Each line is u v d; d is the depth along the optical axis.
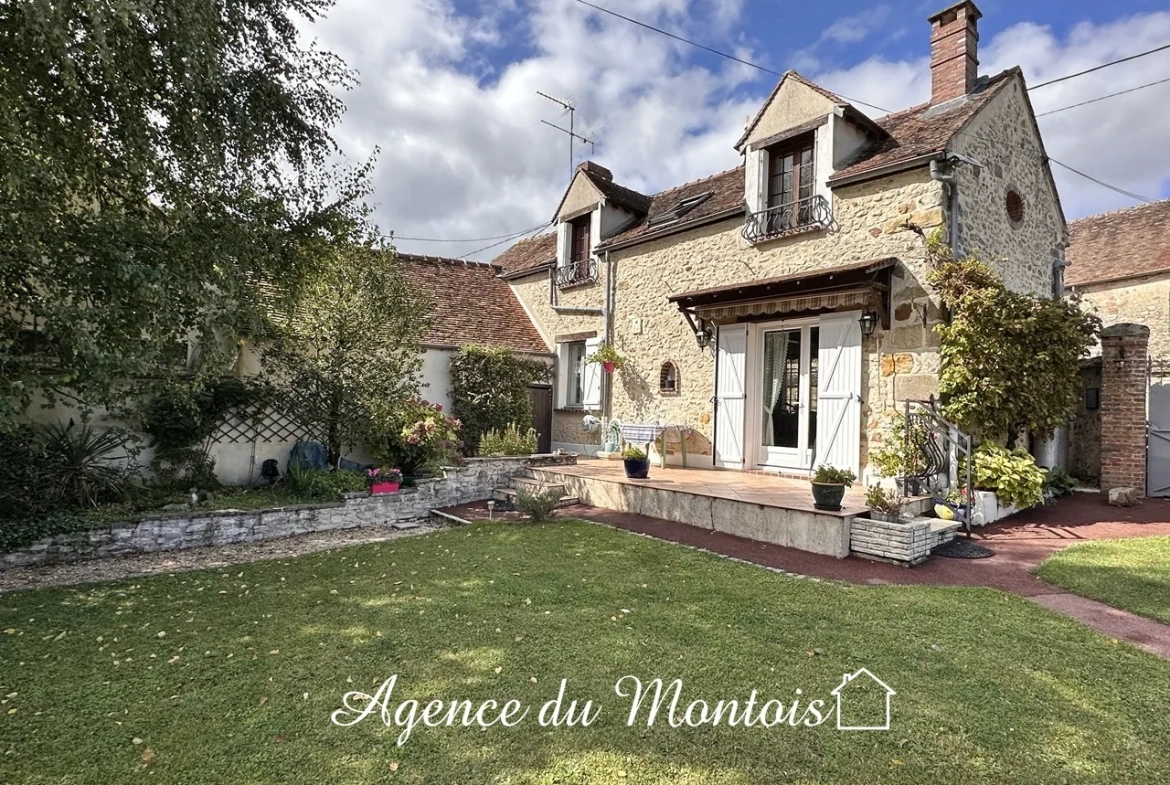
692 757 2.57
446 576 5.38
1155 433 9.37
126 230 5.36
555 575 5.34
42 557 6.16
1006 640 3.81
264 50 6.39
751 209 9.73
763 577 5.23
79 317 5.12
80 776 2.44
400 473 9.08
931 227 7.62
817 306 8.61
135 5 4.26
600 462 11.33
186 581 5.43
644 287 11.82
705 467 10.42
